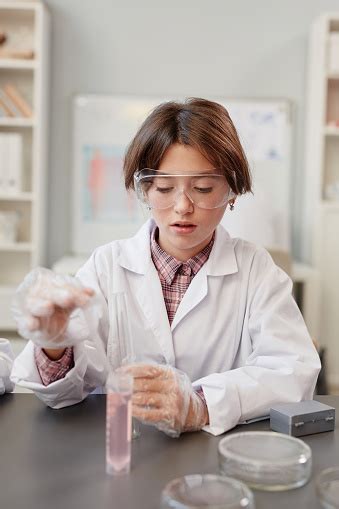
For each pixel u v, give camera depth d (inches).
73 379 46.7
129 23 154.8
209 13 154.8
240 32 155.6
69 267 138.5
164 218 49.6
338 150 157.1
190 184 48.1
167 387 42.4
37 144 145.4
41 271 41.6
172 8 154.6
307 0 155.2
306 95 157.1
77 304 39.7
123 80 155.9
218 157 48.5
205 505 32.1
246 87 156.8
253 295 56.4
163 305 55.6
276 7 155.3
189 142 48.1
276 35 155.8
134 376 42.2
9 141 145.6
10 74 153.3
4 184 146.3
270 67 156.4
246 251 58.7
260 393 46.6
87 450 40.3
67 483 35.8
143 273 56.3
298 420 43.5
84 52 155.1
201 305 55.8
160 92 156.4
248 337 56.5
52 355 46.9
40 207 148.6
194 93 156.5
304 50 156.3
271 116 156.6
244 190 52.2
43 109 148.6
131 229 157.6
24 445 41.0
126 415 36.9
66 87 155.7
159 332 55.1
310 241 153.3
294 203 159.0
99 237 157.6
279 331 53.3
